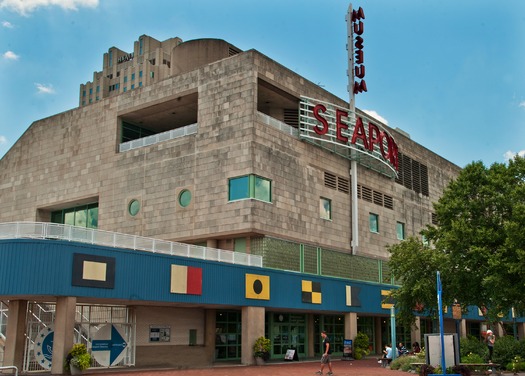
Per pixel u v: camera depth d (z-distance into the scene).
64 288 25.56
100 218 44.47
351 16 49.81
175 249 30.92
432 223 59.22
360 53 49.50
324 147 44.22
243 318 34.75
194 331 35.41
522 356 30.30
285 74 42.06
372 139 47.34
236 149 38.47
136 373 26.61
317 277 40.56
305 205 41.66
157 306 33.09
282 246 39.22
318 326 44.47
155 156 42.53
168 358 33.19
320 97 45.62
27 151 50.94
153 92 43.72
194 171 40.19
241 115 38.78
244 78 39.19
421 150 59.88
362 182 48.53
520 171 35.12
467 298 36.44
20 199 50.38
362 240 47.38
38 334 26.94
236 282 33.97
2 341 29.50
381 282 48.72
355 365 35.28
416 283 37.66
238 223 37.34
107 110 46.22
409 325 41.06
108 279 27.20
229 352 37.75
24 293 24.97
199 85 41.34
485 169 36.25
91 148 46.53
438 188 62.03
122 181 43.94
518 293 31.52
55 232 26.08
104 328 29.27
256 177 37.91
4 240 25.39
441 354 20.23
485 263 33.47
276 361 37.34
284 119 44.91
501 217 34.59
